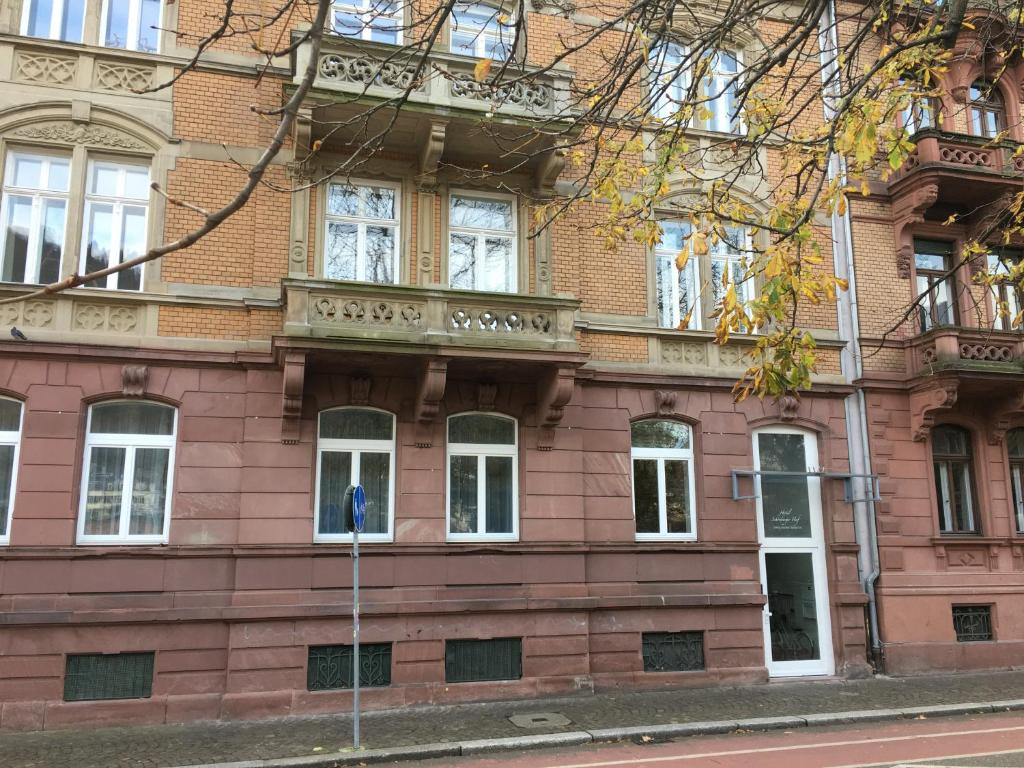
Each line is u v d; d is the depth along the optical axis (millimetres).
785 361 6445
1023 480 14523
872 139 5906
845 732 9586
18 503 9969
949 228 14914
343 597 10789
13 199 10828
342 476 11461
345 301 10828
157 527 10672
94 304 10695
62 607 9875
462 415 12039
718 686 11984
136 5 11672
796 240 6465
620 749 8844
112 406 10766
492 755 8641
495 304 11383
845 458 13609
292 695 10273
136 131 11242
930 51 7375
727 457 12984
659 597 12008
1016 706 10875
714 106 14414
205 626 10289
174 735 9297
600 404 12523
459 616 11109
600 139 7801
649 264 13211
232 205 4219
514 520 11961
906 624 13141
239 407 10969
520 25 6500
